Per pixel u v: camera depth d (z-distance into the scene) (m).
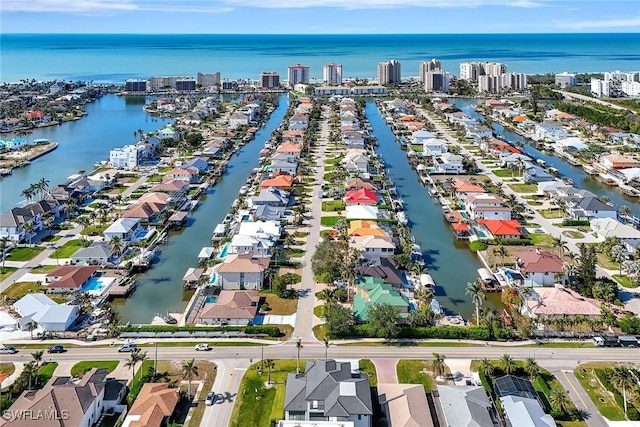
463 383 101.50
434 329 116.50
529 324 117.38
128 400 95.62
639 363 107.44
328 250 145.62
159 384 98.44
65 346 113.75
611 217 186.62
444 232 181.75
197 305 131.25
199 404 95.75
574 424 91.19
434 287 142.88
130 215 183.38
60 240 171.00
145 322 126.50
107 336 117.38
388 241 158.75
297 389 93.56
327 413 87.81
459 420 88.81
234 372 104.94
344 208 199.12
